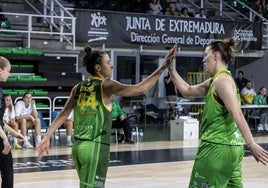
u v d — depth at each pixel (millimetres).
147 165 10453
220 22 18500
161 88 19312
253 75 20453
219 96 4273
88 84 4512
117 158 11289
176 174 9500
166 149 12781
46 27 16641
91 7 18594
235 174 4566
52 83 14617
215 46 4438
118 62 18547
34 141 12672
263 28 19859
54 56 15219
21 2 17812
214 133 4344
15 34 15805
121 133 14094
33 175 9172
